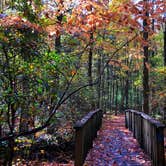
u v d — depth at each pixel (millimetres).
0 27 3713
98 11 3883
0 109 3973
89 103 10242
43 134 7273
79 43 4926
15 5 4094
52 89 4520
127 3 3850
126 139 9656
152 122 5695
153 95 13695
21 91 4238
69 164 6242
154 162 5559
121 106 32875
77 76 7953
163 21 4133
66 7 4383
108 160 6309
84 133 5742
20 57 4102
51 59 4293
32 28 3828
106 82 31109
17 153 6039
